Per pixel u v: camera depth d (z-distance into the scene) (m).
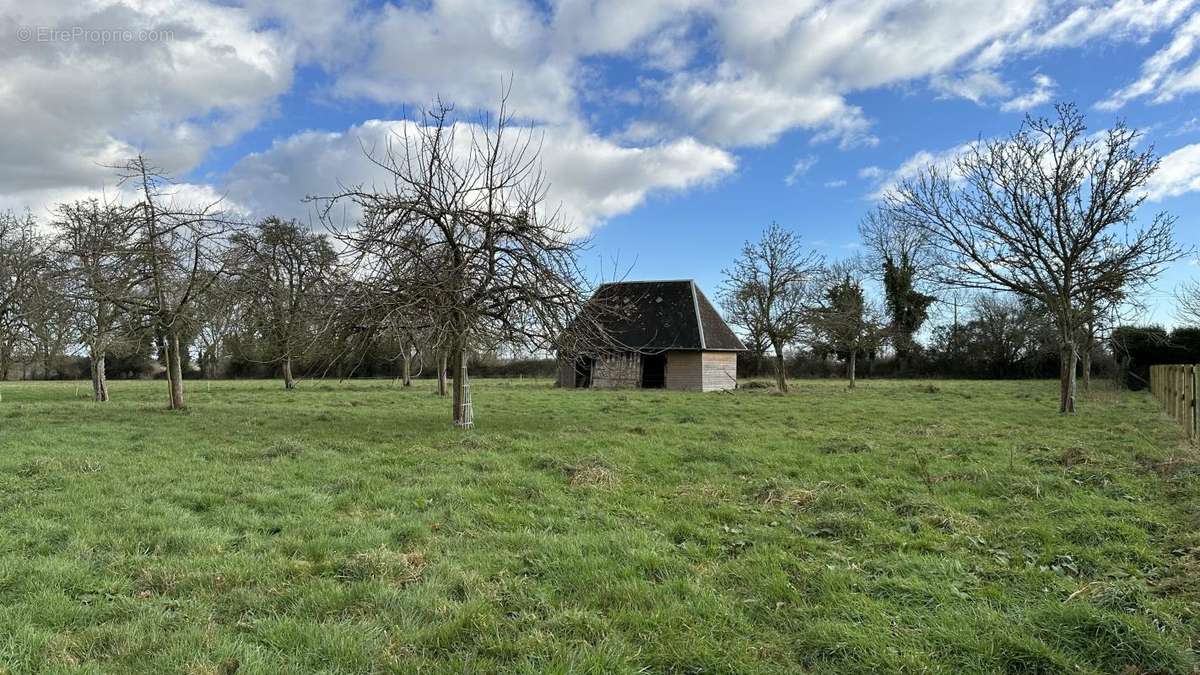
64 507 6.81
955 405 21.55
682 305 35.59
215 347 25.80
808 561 5.46
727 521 6.75
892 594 4.72
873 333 35.53
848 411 19.06
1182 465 8.87
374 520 6.57
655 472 9.32
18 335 25.75
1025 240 19.16
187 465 9.38
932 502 7.20
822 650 3.93
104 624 4.12
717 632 4.14
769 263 30.47
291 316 15.44
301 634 3.97
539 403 21.94
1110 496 7.70
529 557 5.45
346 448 11.12
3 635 3.90
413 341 13.24
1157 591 4.75
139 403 21.58
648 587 4.77
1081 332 28.45
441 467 9.30
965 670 3.68
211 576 4.89
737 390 31.67
